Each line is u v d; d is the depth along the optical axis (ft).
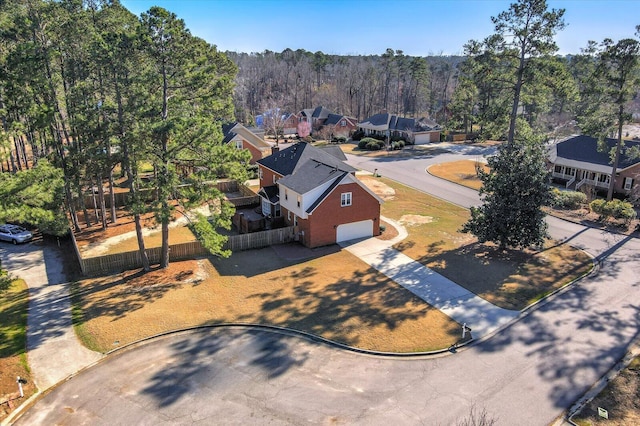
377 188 158.51
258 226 112.16
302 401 54.24
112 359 63.21
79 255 92.94
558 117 245.65
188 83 86.43
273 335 69.10
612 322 71.26
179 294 81.61
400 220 123.65
